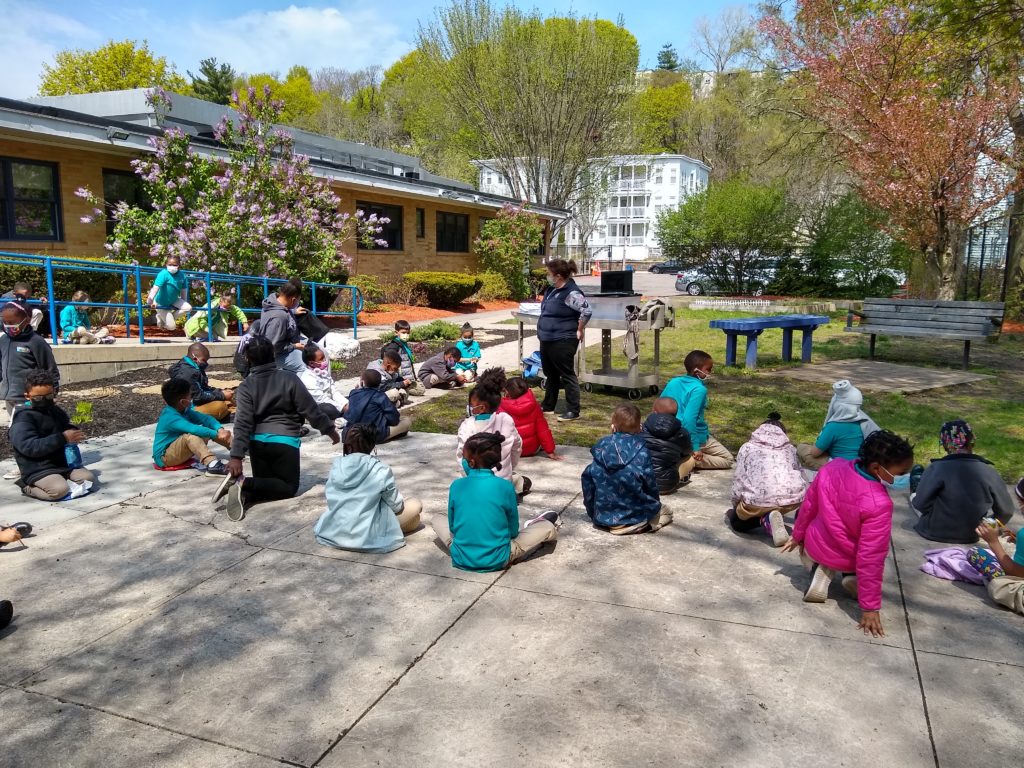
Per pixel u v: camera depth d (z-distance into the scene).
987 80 16.19
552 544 4.72
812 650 3.44
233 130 15.45
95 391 9.42
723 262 26.53
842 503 3.61
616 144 35.16
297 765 2.70
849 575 3.82
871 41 16.50
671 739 2.82
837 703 3.03
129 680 3.26
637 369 9.05
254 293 14.70
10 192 12.80
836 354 13.31
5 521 5.16
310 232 15.23
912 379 10.41
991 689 3.12
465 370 10.54
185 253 13.41
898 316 12.33
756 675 3.24
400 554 4.61
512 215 25.89
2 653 3.49
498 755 2.74
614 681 3.20
